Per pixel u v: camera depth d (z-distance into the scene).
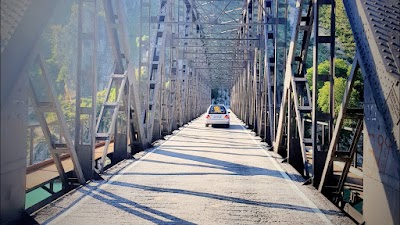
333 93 6.53
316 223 4.73
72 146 6.34
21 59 3.72
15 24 3.46
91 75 7.31
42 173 7.08
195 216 4.98
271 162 10.08
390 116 3.27
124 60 9.62
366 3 4.01
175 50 21.33
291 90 9.20
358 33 4.13
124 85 9.12
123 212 5.12
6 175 3.66
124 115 10.21
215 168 9.02
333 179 6.73
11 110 3.67
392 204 3.31
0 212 3.59
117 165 9.22
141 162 9.79
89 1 7.29
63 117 5.96
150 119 13.56
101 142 12.55
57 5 4.31
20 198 3.99
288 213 5.18
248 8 23.31
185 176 7.93
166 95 18.39
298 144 9.72
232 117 48.34
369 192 3.90
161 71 15.93
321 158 6.91
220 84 88.94
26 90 3.95
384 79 3.38
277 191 6.58
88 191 6.32
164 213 5.10
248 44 23.66
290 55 8.90
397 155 3.12
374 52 3.64
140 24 13.19
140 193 6.28
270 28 14.72
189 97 31.67
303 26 8.36
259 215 5.07
